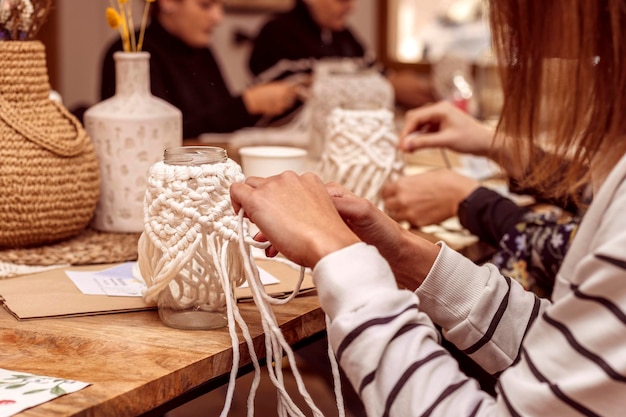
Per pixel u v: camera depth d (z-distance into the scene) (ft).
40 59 3.98
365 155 4.58
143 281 3.44
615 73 2.39
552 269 4.32
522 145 3.05
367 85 6.56
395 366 2.33
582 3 2.41
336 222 2.54
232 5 15.76
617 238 2.15
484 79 8.96
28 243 3.99
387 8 16.02
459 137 5.21
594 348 2.15
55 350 2.82
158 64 8.24
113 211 4.34
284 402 2.76
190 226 2.88
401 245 3.02
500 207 4.66
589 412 2.15
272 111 9.11
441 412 2.28
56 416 2.30
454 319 3.06
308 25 12.33
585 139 2.50
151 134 4.30
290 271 3.67
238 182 2.80
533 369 2.23
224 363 2.82
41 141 3.86
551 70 2.70
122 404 2.46
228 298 2.82
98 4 15.02
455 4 14.90
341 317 2.35
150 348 2.82
